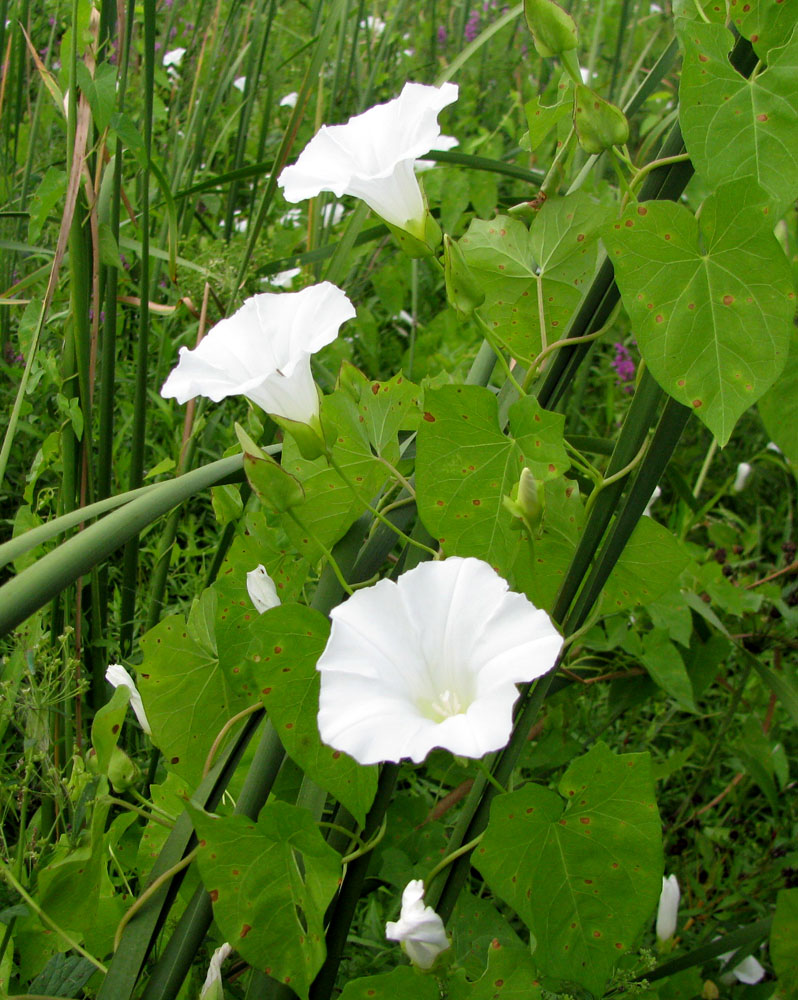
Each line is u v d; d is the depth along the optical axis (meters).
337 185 0.29
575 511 0.32
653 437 0.30
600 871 0.29
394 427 0.32
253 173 0.49
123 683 0.34
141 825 0.41
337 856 0.27
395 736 0.24
